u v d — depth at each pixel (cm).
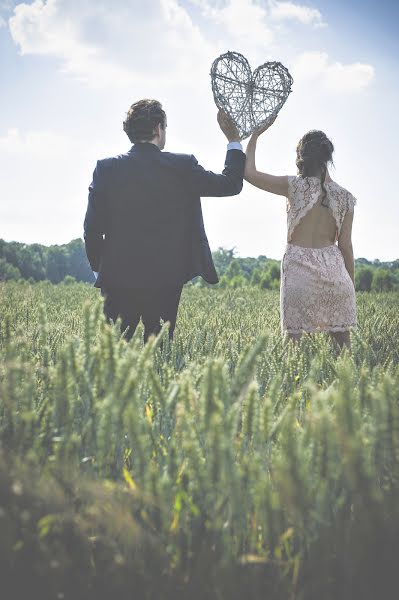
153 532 158
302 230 478
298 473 142
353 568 138
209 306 930
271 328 555
